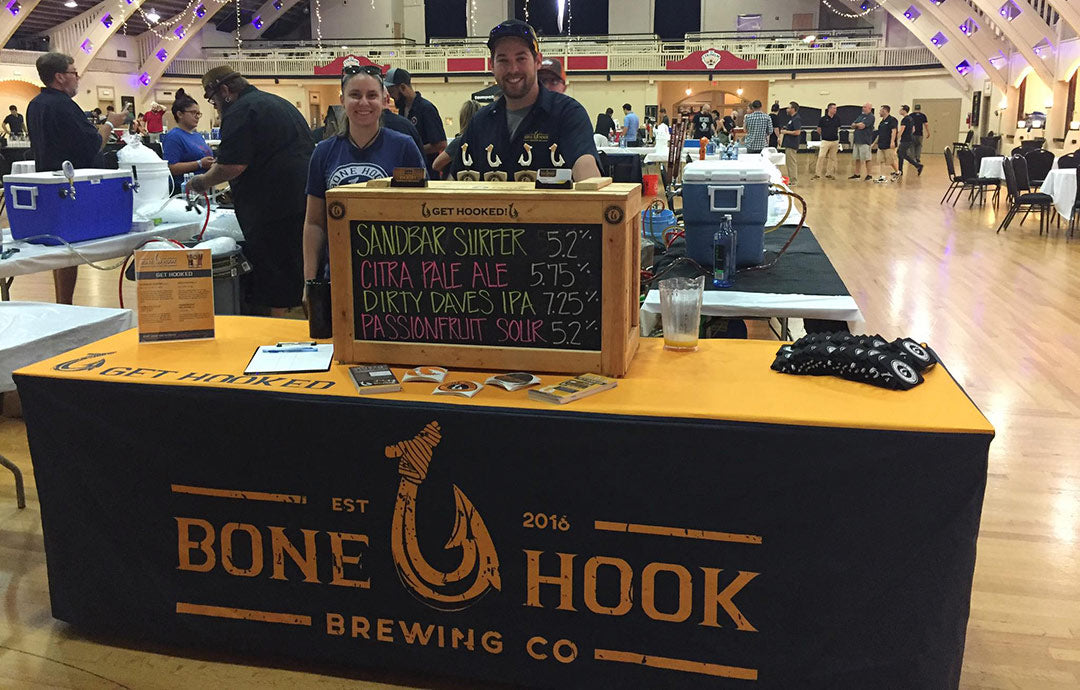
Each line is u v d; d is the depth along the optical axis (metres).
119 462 1.87
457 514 1.71
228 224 4.18
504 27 2.54
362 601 1.81
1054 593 2.21
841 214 10.45
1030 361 4.27
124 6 22.86
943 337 4.73
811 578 1.60
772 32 28.08
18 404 3.59
